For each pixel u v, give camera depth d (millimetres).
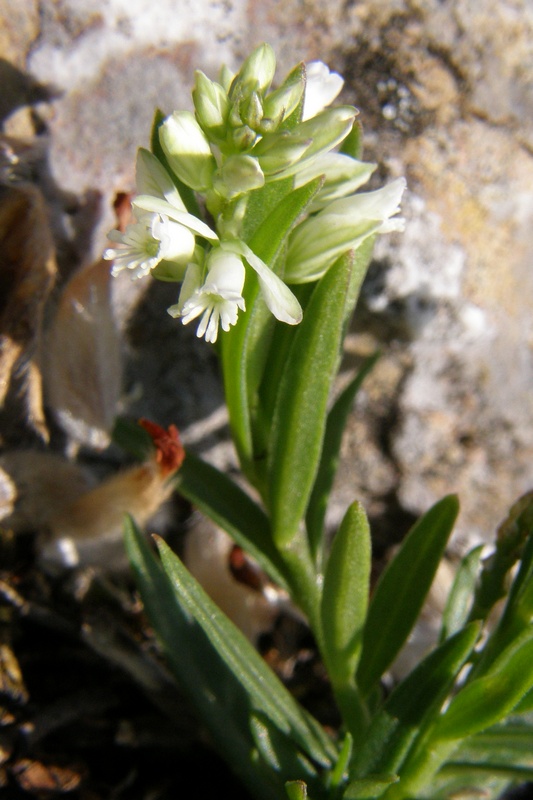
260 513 78
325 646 73
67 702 78
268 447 72
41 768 76
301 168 66
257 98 65
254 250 66
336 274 67
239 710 75
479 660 73
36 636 81
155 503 80
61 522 82
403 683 69
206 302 66
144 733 78
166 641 75
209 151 67
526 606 68
